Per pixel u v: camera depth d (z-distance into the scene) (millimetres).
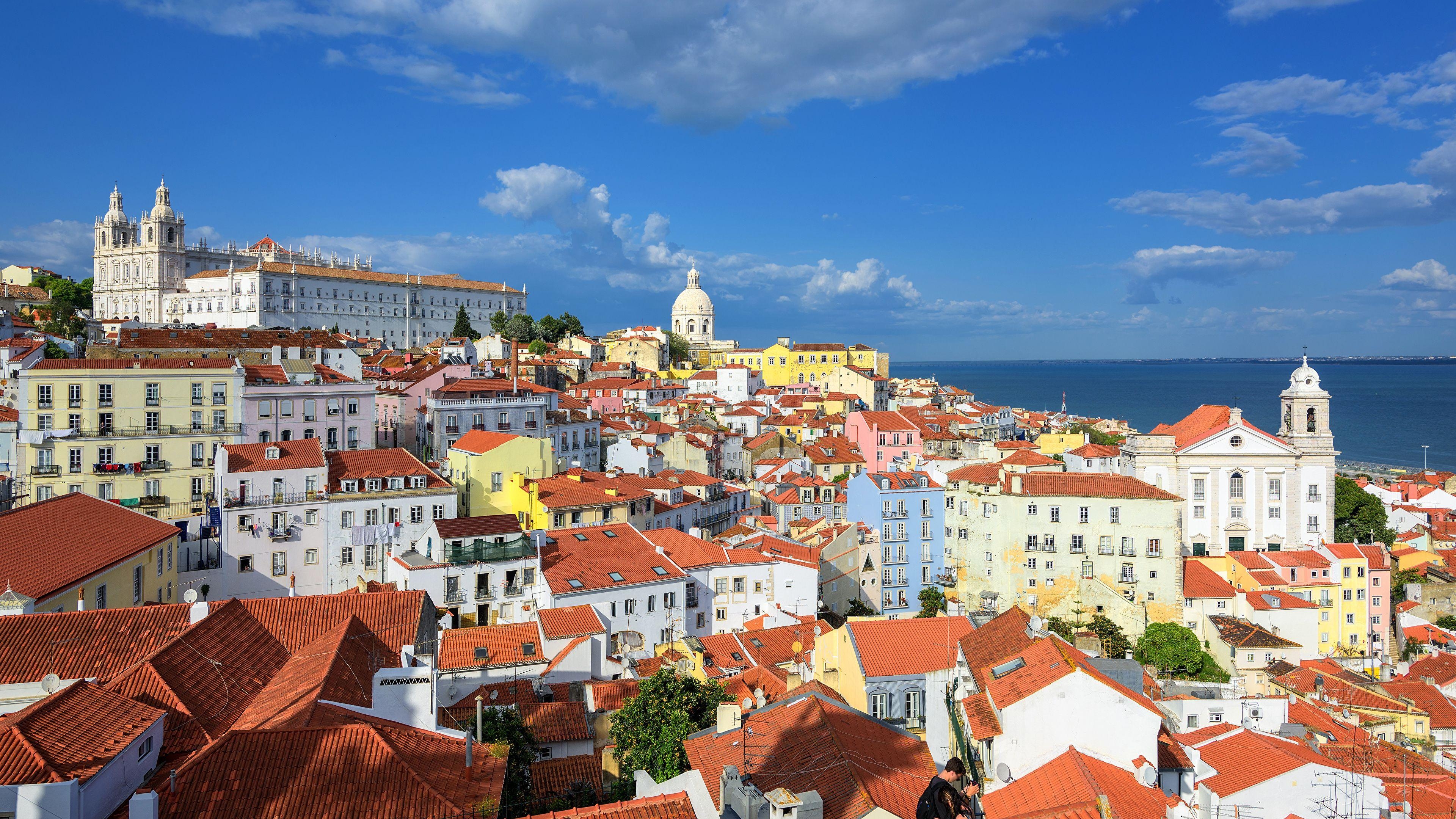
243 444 101000
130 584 70000
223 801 30844
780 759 38094
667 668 64500
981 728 37938
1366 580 114438
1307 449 128375
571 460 159500
